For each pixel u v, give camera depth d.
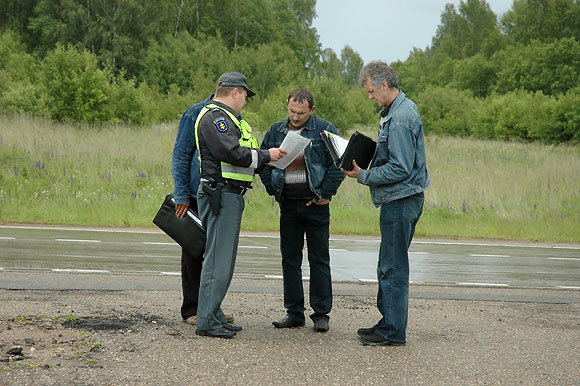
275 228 14.77
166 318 5.52
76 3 71.25
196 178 5.22
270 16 95.94
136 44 72.44
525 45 103.25
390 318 4.96
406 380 4.12
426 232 15.30
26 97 26.55
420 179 4.98
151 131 27.02
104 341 4.66
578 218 17.73
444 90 50.94
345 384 3.98
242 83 5.07
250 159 4.86
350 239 13.49
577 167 25.56
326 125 5.49
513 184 21.06
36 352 4.32
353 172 5.02
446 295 7.34
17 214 14.12
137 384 3.80
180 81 72.56
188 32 86.31
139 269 8.38
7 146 19.58
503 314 6.42
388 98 4.99
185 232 5.16
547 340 5.36
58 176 17.78
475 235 15.51
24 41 75.12
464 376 4.26
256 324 5.54
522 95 51.03
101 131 25.44
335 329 5.51
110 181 17.77
